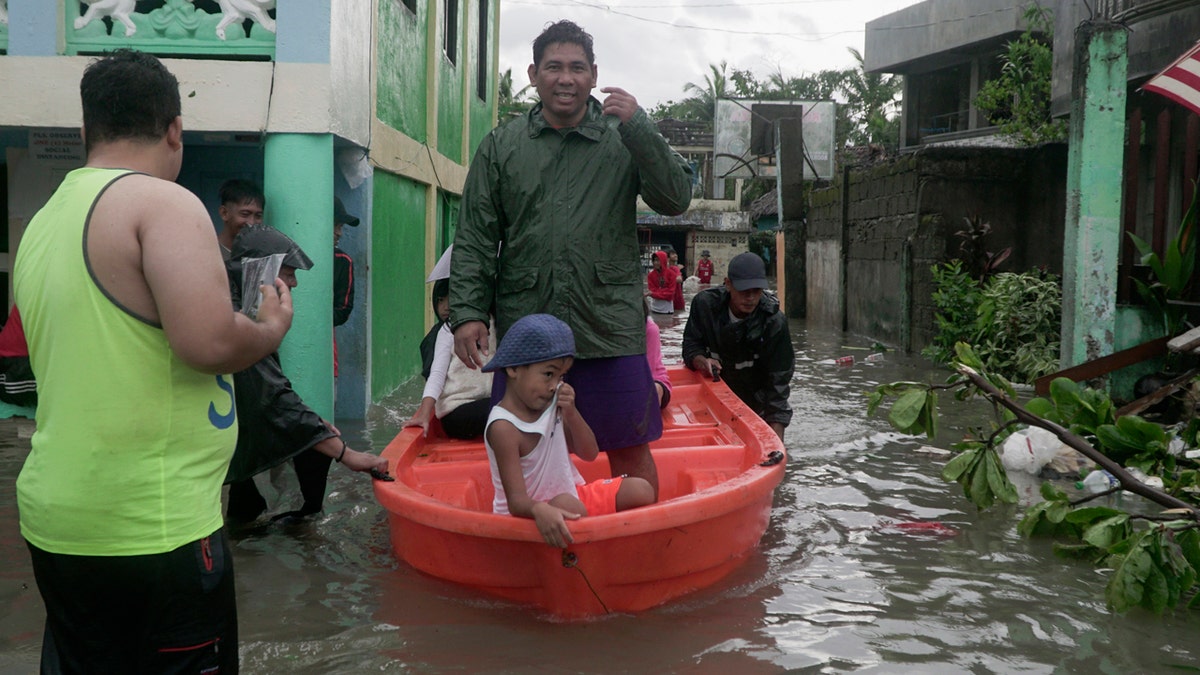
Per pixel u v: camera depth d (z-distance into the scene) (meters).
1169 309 8.34
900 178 14.38
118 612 2.50
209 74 6.71
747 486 4.34
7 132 8.32
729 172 28.14
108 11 6.87
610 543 3.81
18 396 7.64
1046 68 14.98
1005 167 13.30
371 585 4.34
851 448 7.31
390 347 9.63
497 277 4.50
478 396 5.77
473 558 4.09
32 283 2.46
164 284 2.35
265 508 5.46
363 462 4.84
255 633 3.80
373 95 8.08
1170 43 9.73
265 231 4.95
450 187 12.54
